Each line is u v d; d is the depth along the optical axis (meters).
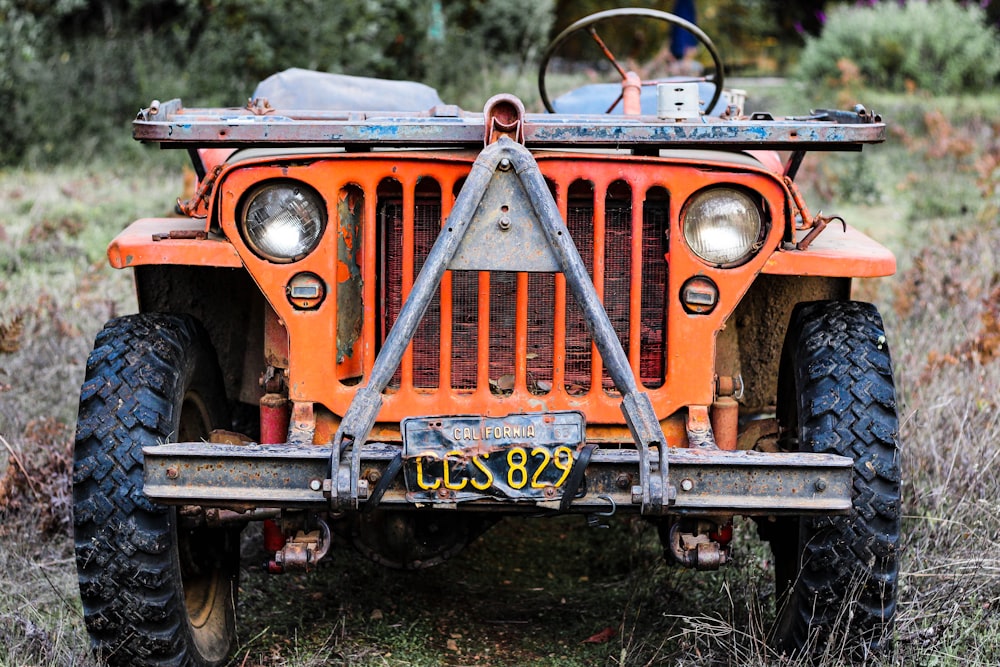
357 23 13.11
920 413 4.91
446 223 3.04
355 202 3.45
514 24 17.45
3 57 11.89
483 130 3.29
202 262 3.37
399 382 3.50
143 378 3.39
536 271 3.05
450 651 3.87
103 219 9.10
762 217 3.38
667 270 3.43
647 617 4.10
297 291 3.37
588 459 2.94
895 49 17.05
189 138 3.30
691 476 2.93
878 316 3.61
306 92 5.12
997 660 3.56
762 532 3.87
